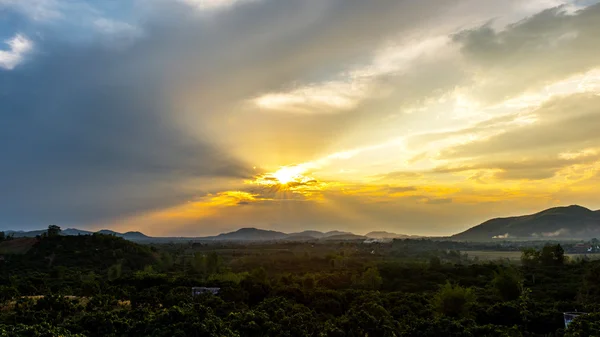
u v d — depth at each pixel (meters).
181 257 135.62
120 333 29.72
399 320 40.16
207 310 32.00
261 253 158.62
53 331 27.00
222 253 169.38
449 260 143.88
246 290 52.59
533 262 97.81
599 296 58.16
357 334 31.14
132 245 126.38
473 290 62.25
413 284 80.19
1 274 84.25
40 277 77.81
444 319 31.45
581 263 93.44
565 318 38.66
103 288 59.75
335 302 47.38
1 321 35.28
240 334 29.69
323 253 156.38
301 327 30.72
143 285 65.06
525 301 45.50
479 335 29.94
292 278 72.12
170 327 27.84
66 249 112.50
